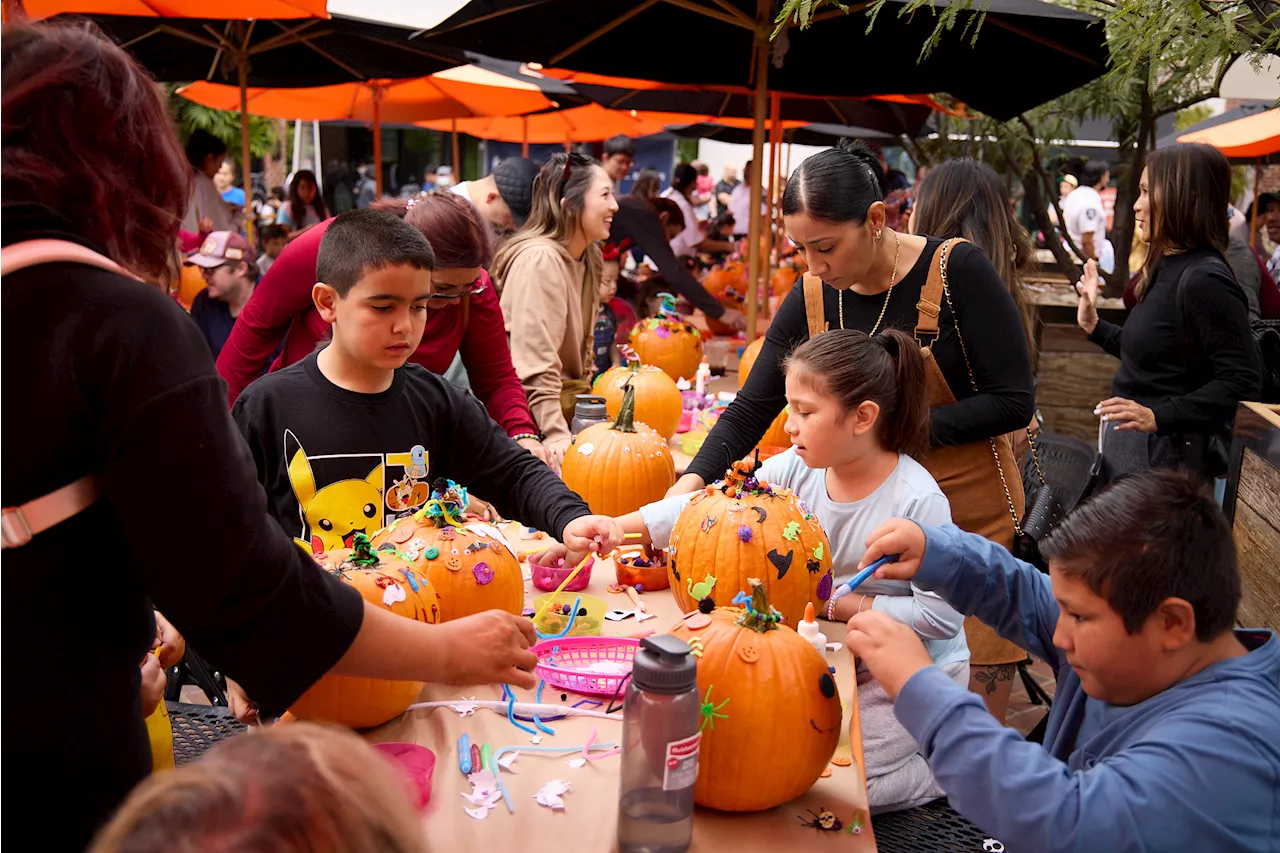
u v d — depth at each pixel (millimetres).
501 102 8773
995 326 2719
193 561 1248
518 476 2480
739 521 2250
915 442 2480
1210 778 1389
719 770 1608
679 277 5367
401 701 1821
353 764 829
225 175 9641
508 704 1870
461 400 2506
